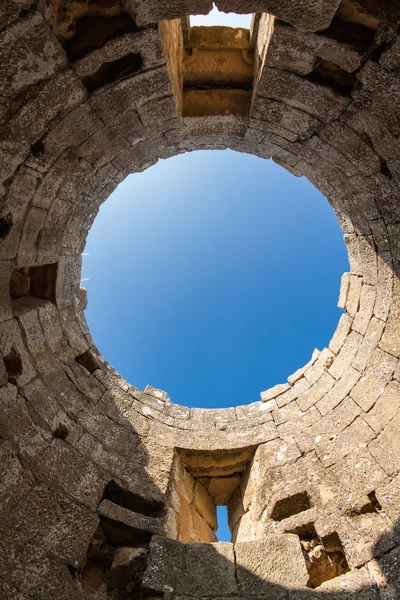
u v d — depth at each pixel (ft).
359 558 14.11
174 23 14.24
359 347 19.62
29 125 12.16
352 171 15.57
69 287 19.88
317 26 10.54
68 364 19.66
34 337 17.13
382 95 11.91
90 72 11.68
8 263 15.11
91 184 17.01
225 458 20.89
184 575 14.64
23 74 10.67
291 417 21.06
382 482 15.26
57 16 10.05
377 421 17.01
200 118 16.21
